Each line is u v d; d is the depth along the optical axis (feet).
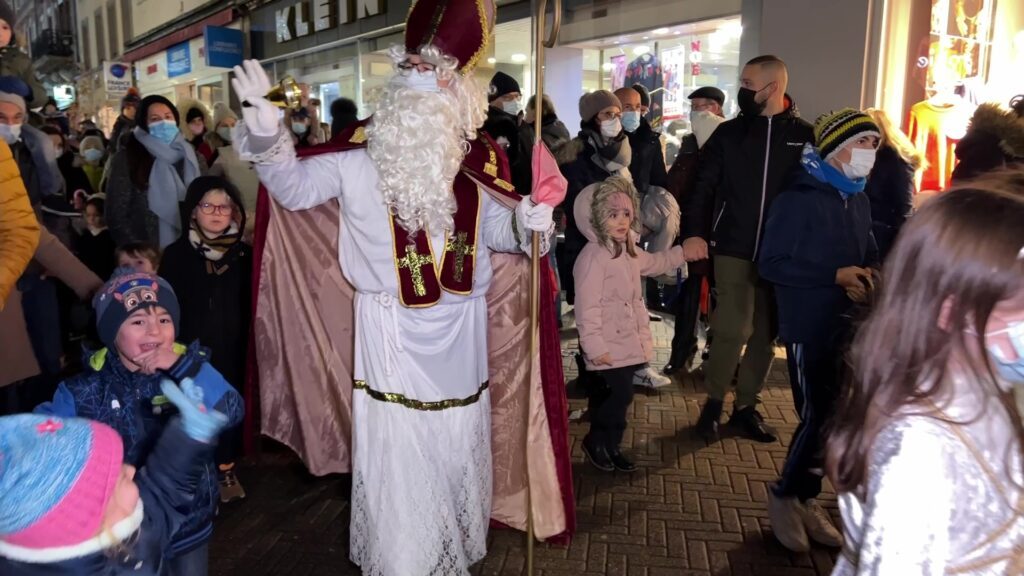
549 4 28.81
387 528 8.27
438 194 7.78
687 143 16.70
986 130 12.26
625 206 11.25
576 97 30.04
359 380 8.55
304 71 43.78
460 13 7.79
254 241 9.06
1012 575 3.67
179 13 57.11
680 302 16.14
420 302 8.02
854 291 8.89
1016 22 19.43
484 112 8.38
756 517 10.61
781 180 12.45
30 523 4.00
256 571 9.32
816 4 17.95
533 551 9.49
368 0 36.60
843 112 9.48
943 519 3.66
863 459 4.03
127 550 4.60
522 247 8.42
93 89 79.82
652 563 9.52
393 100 7.76
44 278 10.73
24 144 11.18
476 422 8.79
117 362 6.26
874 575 3.75
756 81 12.58
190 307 10.24
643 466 12.19
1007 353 3.79
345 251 8.45
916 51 18.06
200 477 5.60
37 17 106.42
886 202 13.64
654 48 26.53
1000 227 3.66
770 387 15.85
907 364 3.88
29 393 11.46
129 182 13.92
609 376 11.56
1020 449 3.70
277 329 9.31
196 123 19.72
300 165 7.79
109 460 4.25
